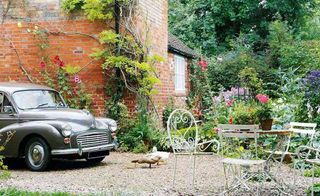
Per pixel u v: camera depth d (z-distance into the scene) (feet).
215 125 45.50
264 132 26.02
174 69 62.08
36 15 49.80
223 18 94.94
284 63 75.97
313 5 96.84
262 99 30.48
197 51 80.89
